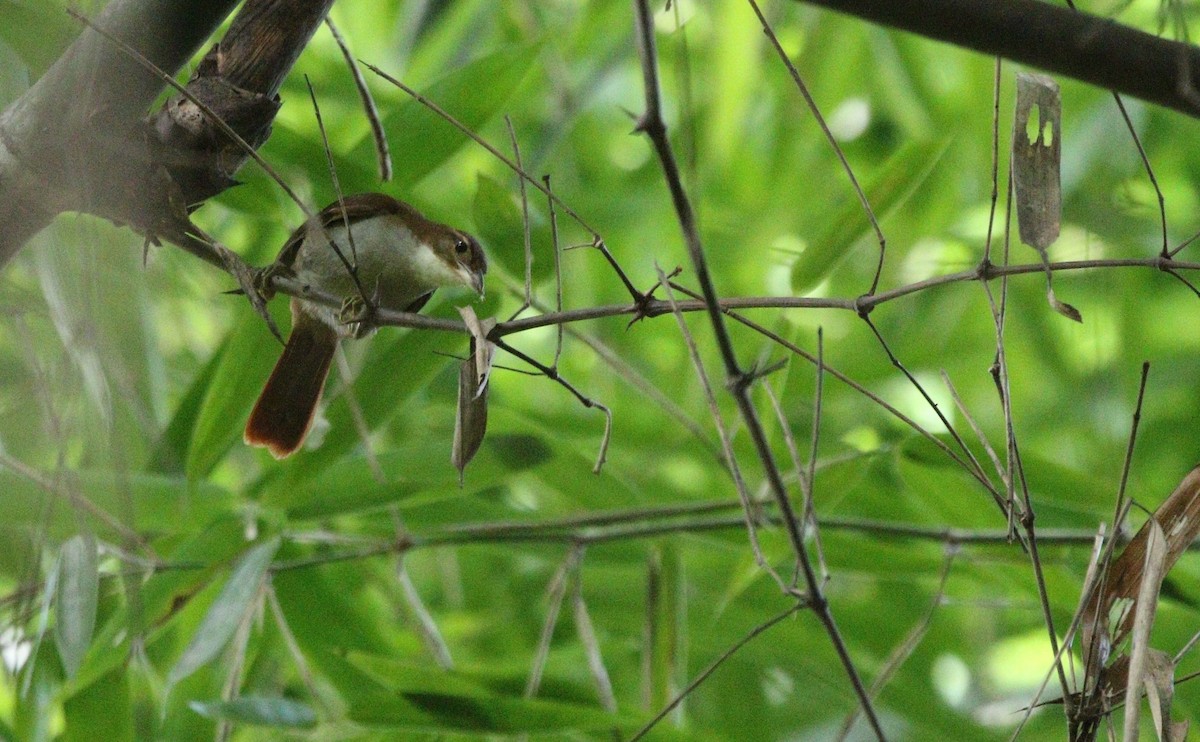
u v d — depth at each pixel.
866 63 12.42
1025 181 4.72
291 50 5.04
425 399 10.99
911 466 8.05
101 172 4.64
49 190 4.60
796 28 11.80
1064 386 11.93
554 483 9.09
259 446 7.33
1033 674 12.64
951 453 4.89
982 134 11.02
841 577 10.74
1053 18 4.49
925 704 9.53
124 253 4.08
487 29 11.56
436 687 7.30
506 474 7.99
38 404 4.16
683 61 6.06
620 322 11.81
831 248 7.49
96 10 4.55
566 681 7.68
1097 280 11.01
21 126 4.60
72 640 5.46
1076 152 10.80
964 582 10.43
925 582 10.63
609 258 4.75
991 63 10.76
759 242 10.88
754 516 7.66
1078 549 8.84
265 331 7.54
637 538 7.98
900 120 11.82
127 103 4.69
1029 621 11.78
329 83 11.23
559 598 7.76
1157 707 4.46
